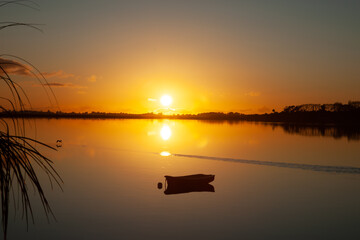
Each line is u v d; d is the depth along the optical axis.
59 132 142.38
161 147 82.56
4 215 2.64
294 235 22.70
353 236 22.50
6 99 2.66
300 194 35.22
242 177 44.84
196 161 59.47
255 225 24.78
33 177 2.82
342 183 41.06
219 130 166.25
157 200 31.77
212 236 22.47
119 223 24.83
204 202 31.30
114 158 63.34
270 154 68.88
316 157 64.75
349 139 105.81
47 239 21.12
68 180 41.28
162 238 22.02
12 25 2.59
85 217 26.23
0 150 2.64
